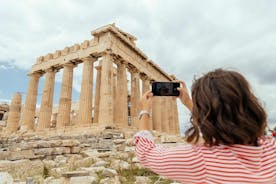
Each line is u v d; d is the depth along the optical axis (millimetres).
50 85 39469
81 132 29016
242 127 1595
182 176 1662
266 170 1552
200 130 1738
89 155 14922
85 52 36000
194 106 1831
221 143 1649
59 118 34812
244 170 1531
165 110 48656
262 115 1671
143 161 1880
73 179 8391
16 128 39562
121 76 36188
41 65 41844
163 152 1804
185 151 1716
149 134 2092
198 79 1943
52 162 13555
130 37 40438
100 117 30094
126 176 10367
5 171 10500
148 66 44781
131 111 38469
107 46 33188
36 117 56062
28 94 40812
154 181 9570
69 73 37719
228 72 1829
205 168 1600
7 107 57438
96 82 41156
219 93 1685
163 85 2406
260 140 1755
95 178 8945
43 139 28578
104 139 24484
